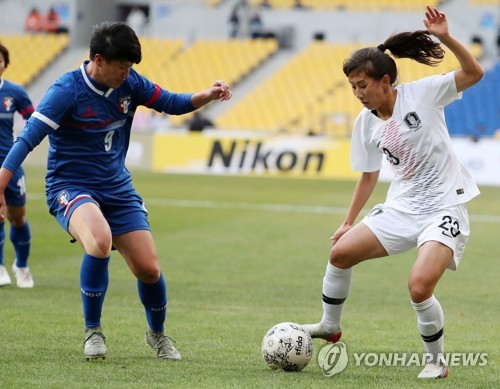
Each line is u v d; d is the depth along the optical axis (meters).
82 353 22.08
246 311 29.72
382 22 119.12
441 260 19.78
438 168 20.41
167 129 105.44
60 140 20.97
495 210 66.81
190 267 39.19
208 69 118.19
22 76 122.38
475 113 103.19
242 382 19.09
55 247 44.22
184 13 126.88
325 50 117.19
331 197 73.19
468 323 28.55
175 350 21.95
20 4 129.50
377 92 20.14
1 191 20.09
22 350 22.25
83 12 129.25
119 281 35.44
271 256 43.03
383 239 20.70
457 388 19.16
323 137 93.38
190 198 70.19
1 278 33.41
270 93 113.19
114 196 21.19
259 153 94.56
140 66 119.50
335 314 21.95
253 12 123.75
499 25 117.06
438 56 20.80
